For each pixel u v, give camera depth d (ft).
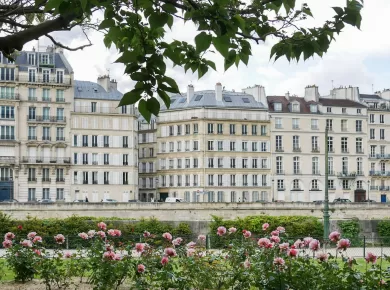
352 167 325.01
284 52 25.80
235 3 26.71
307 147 317.01
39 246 69.21
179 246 63.05
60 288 61.11
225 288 50.14
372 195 328.49
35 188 273.75
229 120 305.12
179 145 310.04
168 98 21.90
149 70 21.65
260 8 27.02
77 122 283.38
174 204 209.46
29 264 63.82
